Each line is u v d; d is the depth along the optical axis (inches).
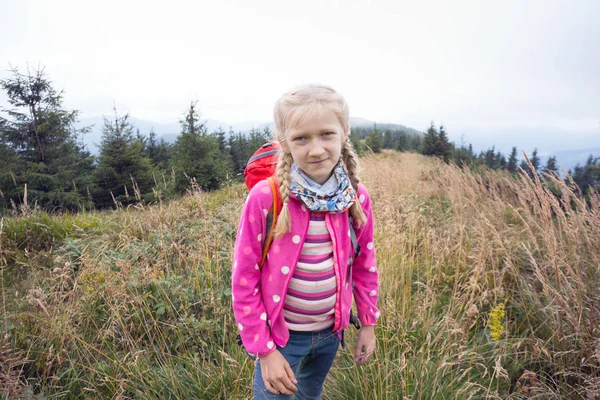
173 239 136.9
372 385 73.4
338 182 44.9
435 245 127.8
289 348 48.3
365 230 51.5
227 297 106.2
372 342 54.1
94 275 106.5
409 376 72.8
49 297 103.5
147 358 84.5
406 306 97.0
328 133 41.2
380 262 113.0
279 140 44.2
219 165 484.4
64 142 541.3
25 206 182.1
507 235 145.3
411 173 324.2
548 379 81.9
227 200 255.6
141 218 179.5
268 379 44.1
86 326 96.2
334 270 46.4
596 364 78.7
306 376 56.2
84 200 482.3
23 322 95.3
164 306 97.2
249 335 43.3
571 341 82.9
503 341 87.2
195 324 91.6
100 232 177.5
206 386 77.7
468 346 83.5
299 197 42.6
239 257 43.4
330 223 45.0
